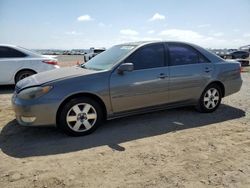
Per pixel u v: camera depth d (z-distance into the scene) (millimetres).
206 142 4711
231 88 6691
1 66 9516
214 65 6359
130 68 5090
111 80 5129
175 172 3680
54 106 4742
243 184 3402
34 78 5219
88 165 3887
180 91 5902
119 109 5297
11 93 9219
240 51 36531
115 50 5945
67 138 4922
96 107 5090
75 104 4895
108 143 4684
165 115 6281
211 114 6395
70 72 5266
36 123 4742
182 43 6086
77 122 4965
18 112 4840
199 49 6301
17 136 5035
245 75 15875
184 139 4852
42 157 4160
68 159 4082
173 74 5766
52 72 5461
